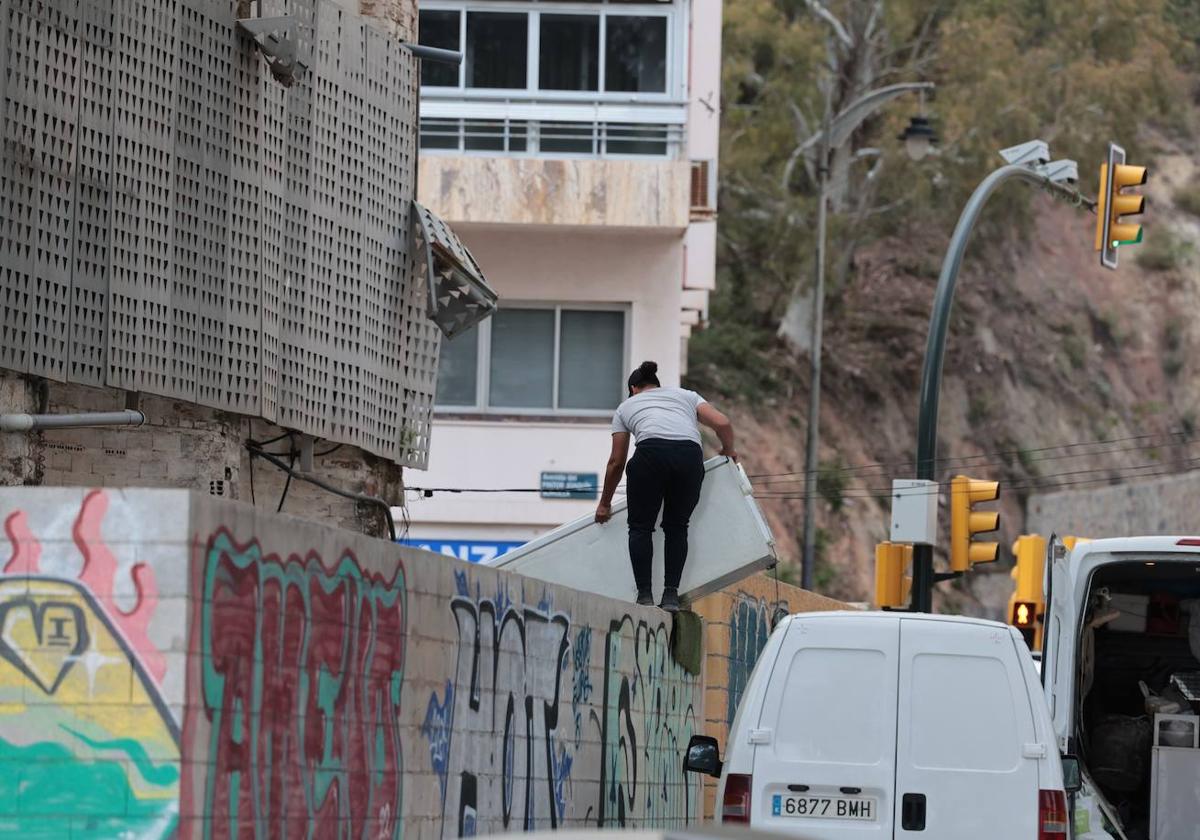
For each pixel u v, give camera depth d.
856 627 38.59
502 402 100.19
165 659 25.92
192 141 45.97
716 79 105.19
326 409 52.28
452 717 36.50
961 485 73.25
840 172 192.38
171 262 44.91
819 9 188.38
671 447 51.59
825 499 196.25
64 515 26.30
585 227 98.81
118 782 25.80
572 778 44.12
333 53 52.94
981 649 38.31
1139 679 53.34
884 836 37.69
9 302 39.09
